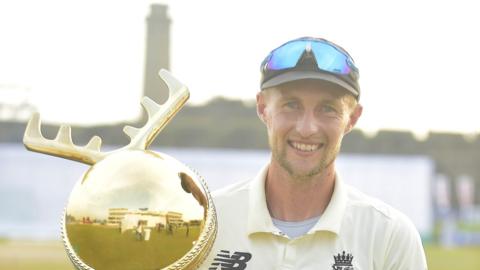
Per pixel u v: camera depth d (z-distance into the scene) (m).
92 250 1.94
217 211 2.46
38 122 2.09
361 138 28.77
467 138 30.55
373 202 2.45
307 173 2.29
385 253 2.38
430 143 30.12
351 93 2.28
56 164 20.77
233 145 27.98
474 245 27.05
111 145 23.62
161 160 2.04
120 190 1.96
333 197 2.40
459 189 29.92
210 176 21.73
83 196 1.97
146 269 1.95
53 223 20.69
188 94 2.22
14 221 20.55
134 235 1.93
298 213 2.41
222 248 2.40
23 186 20.62
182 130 27.70
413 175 23.11
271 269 2.35
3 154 20.61
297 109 2.27
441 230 27.06
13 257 18.06
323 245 2.35
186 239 1.97
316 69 2.22
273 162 2.41
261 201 2.40
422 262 2.40
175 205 1.97
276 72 2.25
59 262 17.36
